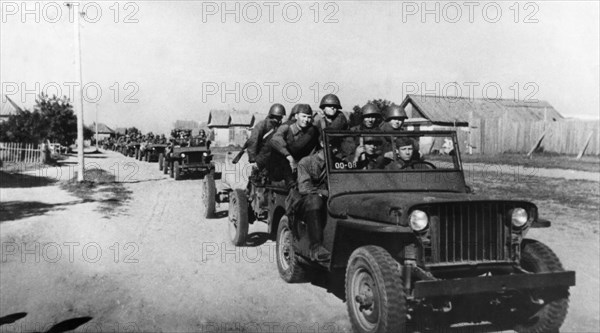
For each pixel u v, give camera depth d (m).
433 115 30.38
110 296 5.80
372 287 4.28
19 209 11.57
